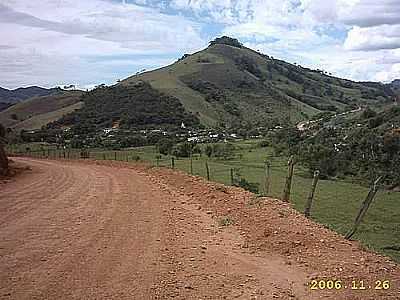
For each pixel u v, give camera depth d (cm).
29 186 2180
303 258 870
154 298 687
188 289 725
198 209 1462
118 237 1078
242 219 1230
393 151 3578
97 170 3278
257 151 5681
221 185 1947
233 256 909
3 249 974
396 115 4381
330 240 972
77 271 819
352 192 2850
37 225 1222
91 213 1404
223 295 697
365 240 1537
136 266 847
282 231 1034
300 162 4125
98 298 689
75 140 7094
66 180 2492
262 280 762
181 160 4706
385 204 2430
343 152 3888
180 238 1066
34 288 732
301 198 2466
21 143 7488
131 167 3519
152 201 1652
